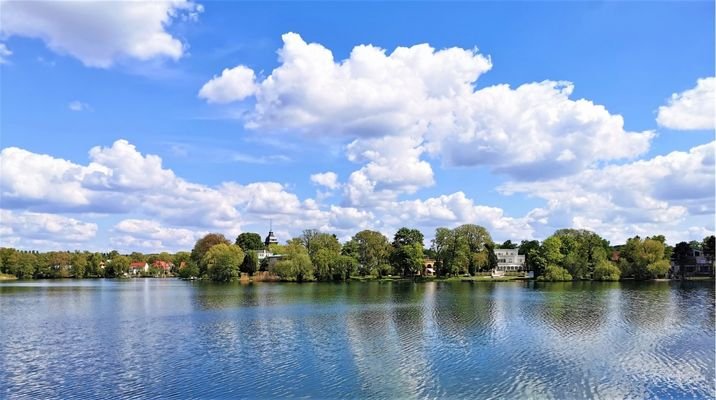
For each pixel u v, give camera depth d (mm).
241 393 38156
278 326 68000
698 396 36719
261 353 50812
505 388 38781
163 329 66375
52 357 50000
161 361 47938
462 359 47500
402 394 37625
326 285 167375
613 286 147750
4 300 116000
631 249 185750
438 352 50500
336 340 57219
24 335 62688
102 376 42938
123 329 66875
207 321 73750
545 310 83188
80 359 49031
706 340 55625
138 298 118812
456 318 74062
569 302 96688
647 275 182500
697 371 42906
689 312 79688
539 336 58375
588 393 37531
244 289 149250
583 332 60844
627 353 49375
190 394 38219
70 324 72312
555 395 37219
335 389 38969
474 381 40625
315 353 50656
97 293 141500
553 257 182375
